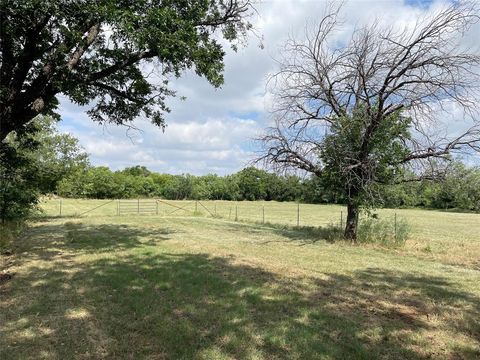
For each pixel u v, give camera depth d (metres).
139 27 10.19
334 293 7.94
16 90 10.83
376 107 15.06
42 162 26.19
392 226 17.12
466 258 13.61
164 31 10.62
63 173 27.92
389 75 14.36
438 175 15.05
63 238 14.66
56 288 7.62
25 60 11.05
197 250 12.59
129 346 5.11
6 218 16.08
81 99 12.84
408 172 15.51
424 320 6.53
